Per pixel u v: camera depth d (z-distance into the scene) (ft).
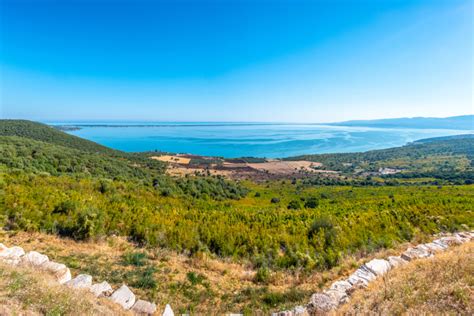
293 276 27.22
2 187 45.78
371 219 52.42
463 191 151.64
